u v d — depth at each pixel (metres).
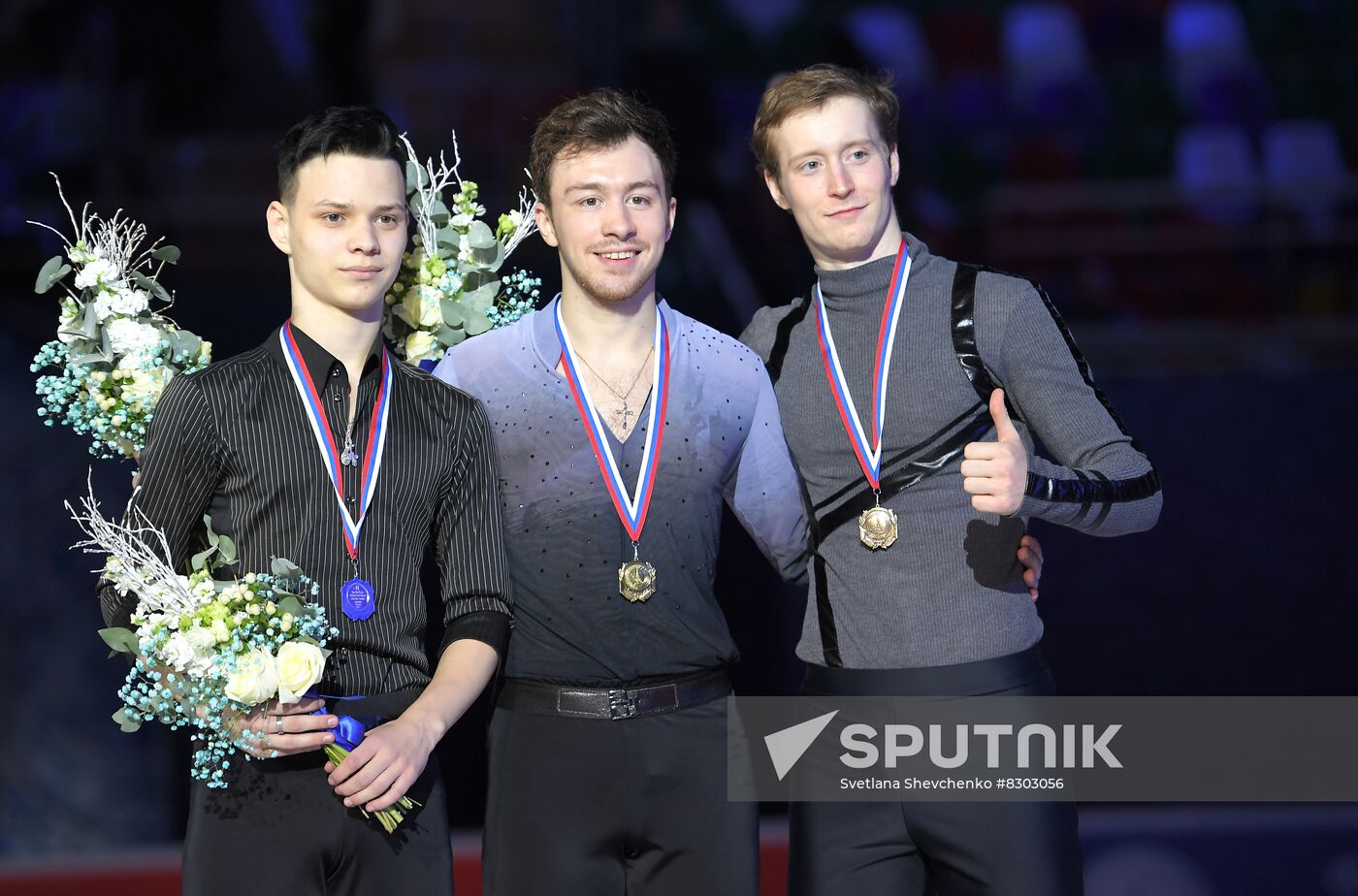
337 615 4.73
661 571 5.13
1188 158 15.06
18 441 9.57
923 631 5.10
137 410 5.02
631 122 5.07
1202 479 8.88
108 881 7.16
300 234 4.80
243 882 4.63
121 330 5.04
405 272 5.48
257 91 13.87
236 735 4.58
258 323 10.29
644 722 5.05
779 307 5.68
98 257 5.13
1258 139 15.33
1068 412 5.07
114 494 9.38
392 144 4.88
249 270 11.75
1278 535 8.80
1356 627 8.67
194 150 12.94
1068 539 8.66
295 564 4.66
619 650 5.07
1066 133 15.86
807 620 5.38
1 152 12.53
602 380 5.21
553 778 5.04
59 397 5.04
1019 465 4.71
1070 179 15.35
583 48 15.59
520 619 5.12
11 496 9.25
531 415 5.17
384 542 4.80
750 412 5.33
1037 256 13.67
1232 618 8.67
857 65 11.01
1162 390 9.01
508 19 15.48
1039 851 5.05
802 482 5.42
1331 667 8.62
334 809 4.69
